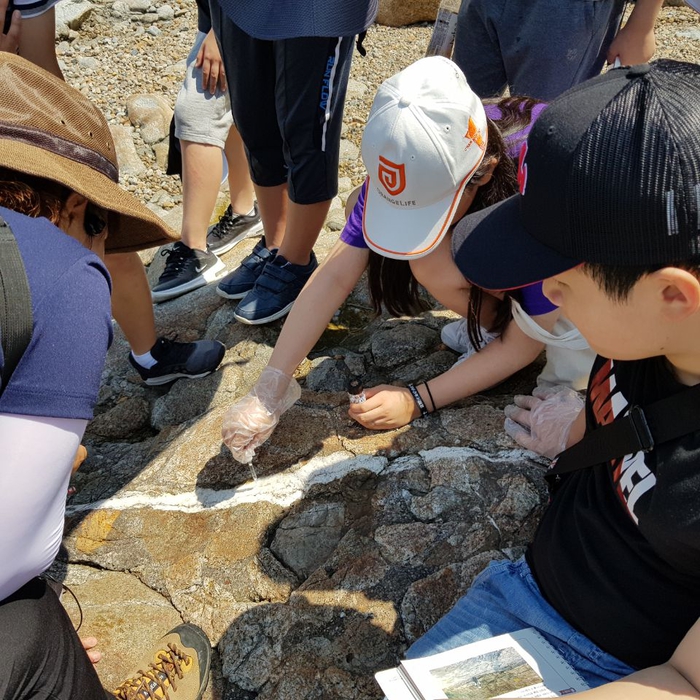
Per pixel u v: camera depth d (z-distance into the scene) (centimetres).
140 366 246
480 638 149
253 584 187
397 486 197
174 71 473
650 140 98
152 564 196
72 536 204
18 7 273
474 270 133
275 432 217
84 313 115
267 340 262
